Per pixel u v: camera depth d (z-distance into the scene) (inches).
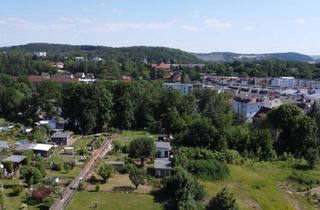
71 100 5290.4
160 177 3334.2
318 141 4537.4
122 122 5477.4
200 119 4574.3
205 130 4318.4
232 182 3464.6
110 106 5344.5
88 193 2874.0
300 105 6432.1
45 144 4111.7
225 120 4717.0
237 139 4419.3
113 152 4015.8
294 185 3659.0
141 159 3622.0
